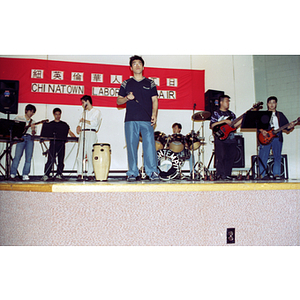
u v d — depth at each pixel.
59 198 2.00
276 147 4.31
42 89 5.19
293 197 2.26
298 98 5.21
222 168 4.05
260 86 5.62
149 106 3.25
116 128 5.43
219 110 4.29
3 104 4.12
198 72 5.61
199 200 2.11
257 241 2.16
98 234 2.00
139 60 3.31
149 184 2.07
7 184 2.14
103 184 2.05
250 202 2.18
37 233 2.02
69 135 5.14
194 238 2.08
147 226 2.04
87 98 4.36
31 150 4.71
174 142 4.43
